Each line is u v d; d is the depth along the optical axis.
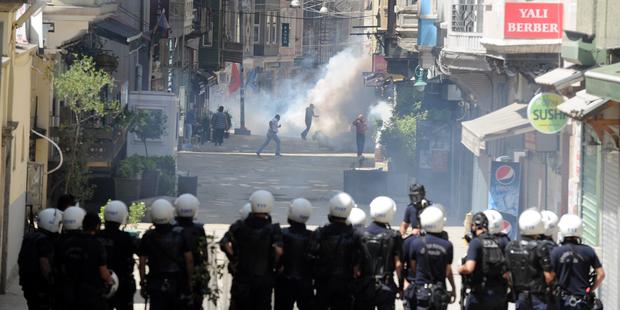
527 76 48.44
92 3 53.31
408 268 29.73
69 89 54.12
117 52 78.25
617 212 37.38
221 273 32.19
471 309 29.31
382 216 29.95
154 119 68.50
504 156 50.50
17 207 42.81
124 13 80.00
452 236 54.97
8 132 38.75
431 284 29.20
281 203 70.75
